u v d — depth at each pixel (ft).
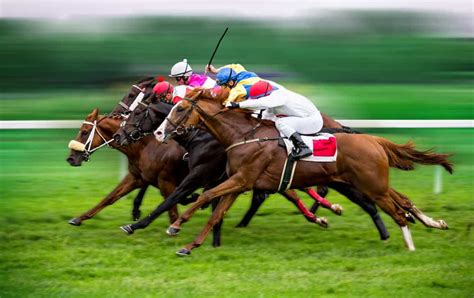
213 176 33.55
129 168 36.11
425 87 90.89
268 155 31.32
